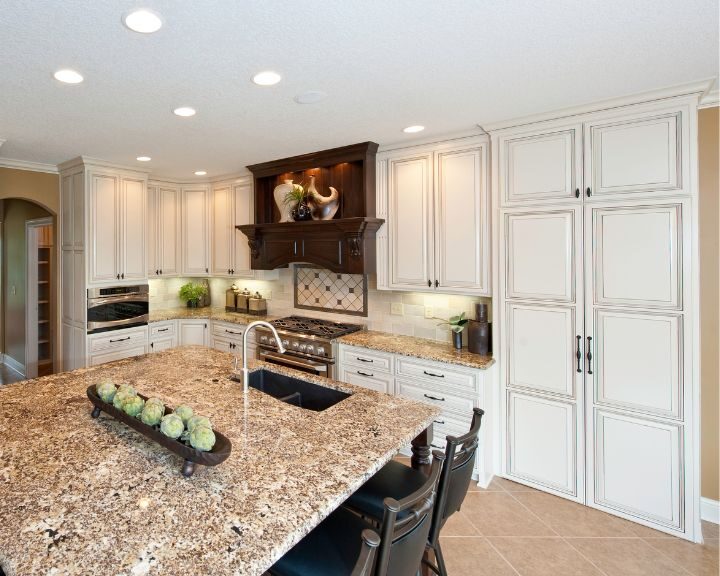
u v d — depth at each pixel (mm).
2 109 2545
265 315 4855
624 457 2527
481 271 3066
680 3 1515
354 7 1521
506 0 1489
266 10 1532
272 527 1115
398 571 1197
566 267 2664
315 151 3662
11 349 5801
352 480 1349
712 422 2512
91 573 949
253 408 1962
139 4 1484
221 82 2178
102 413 1882
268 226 4141
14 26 1619
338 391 2301
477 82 2209
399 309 3848
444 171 3211
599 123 2523
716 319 2477
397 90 2309
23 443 1586
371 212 3543
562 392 2719
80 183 3916
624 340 2494
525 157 2791
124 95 2336
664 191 2342
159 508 1189
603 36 1752
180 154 3732
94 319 3977
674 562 2217
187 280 5477
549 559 2252
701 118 2465
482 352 3100
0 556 1009
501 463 3016
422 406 2027
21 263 5418
